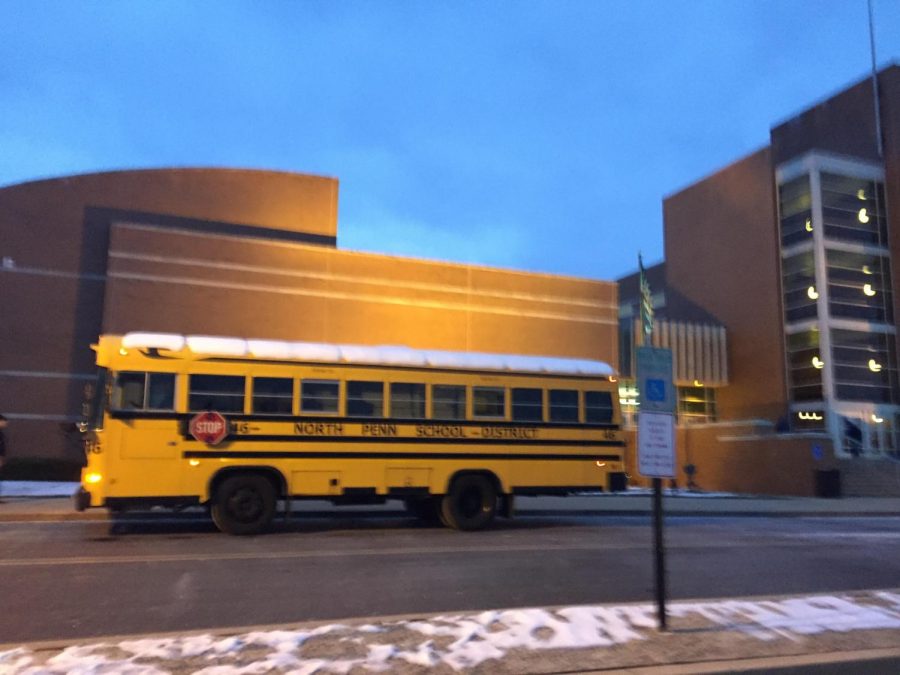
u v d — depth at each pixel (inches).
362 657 219.0
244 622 280.5
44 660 212.8
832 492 1051.3
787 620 273.3
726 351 1568.7
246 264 1058.7
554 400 587.8
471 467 555.2
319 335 1083.3
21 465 886.4
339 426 526.6
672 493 1016.9
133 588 333.7
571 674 209.5
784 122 1620.3
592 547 484.7
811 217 1412.4
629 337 1457.9
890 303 1419.8
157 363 492.7
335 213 1165.1
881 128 1460.4
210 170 1106.7
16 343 977.5
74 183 1034.7
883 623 273.1
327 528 559.2
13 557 406.6
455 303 1169.4
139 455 481.1
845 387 1357.0
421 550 454.0
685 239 1747.0
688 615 277.3
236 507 500.7
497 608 307.3
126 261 997.8
